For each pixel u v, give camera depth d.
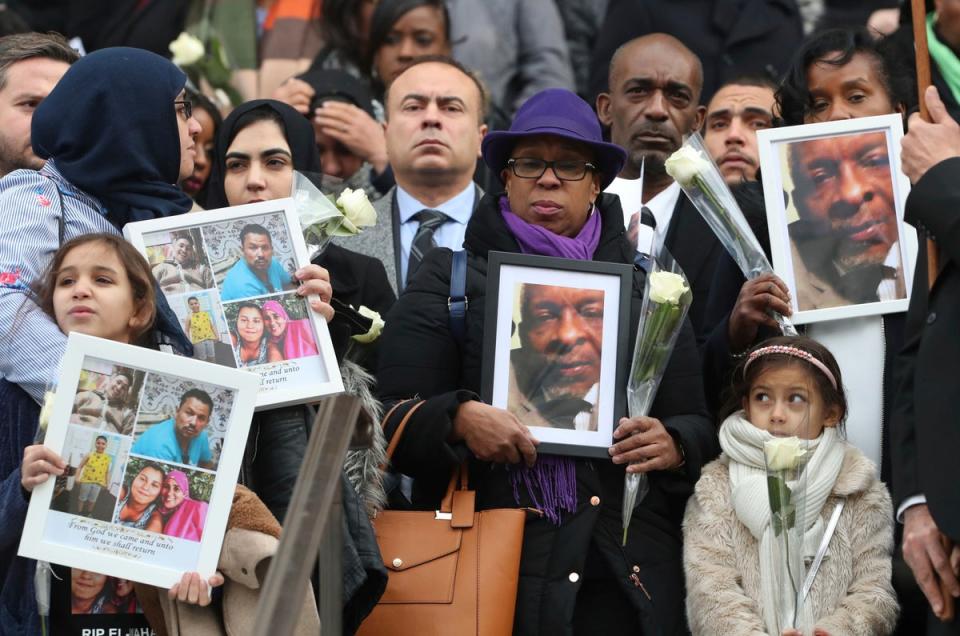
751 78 16.33
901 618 11.58
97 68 11.77
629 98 15.19
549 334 11.99
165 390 10.27
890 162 12.54
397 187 15.16
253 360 11.06
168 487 10.14
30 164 13.00
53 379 10.52
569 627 11.41
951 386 10.26
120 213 11.63
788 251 12.45
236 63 17.95
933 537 10.34
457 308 12.16
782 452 10.91
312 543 8.82
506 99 19.02
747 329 12.30
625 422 11.71
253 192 13.65
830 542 11.36
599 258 12.46
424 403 11.76
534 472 11.79
